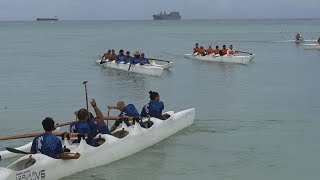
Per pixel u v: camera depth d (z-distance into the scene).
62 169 10.15
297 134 14.34
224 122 16.05
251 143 13.34
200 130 14.88
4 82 26.52
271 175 10.65
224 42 68.12
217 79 27.38
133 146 12.23
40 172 9.59
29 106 19.30
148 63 30.95
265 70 31.88
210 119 16.53
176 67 34.22
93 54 47.09
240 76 28.72
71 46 60.62
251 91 22.78
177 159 11.86
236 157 12.02
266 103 19.58
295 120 16.30
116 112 18.09
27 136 10.98
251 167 11.23
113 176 10.55
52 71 31.95
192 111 15.65
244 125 15.59
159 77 28.34
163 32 118.56
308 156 12.06
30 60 40.56
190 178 10.48
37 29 164.25
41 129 15.29
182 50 52.00
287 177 10.52
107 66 33.84
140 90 23.28
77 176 10.45
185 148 12.84
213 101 20.17
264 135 14.24
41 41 75.44
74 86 24.81
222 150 12.65
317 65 34.88
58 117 17.17
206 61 38.84
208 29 147.12
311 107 18.66
